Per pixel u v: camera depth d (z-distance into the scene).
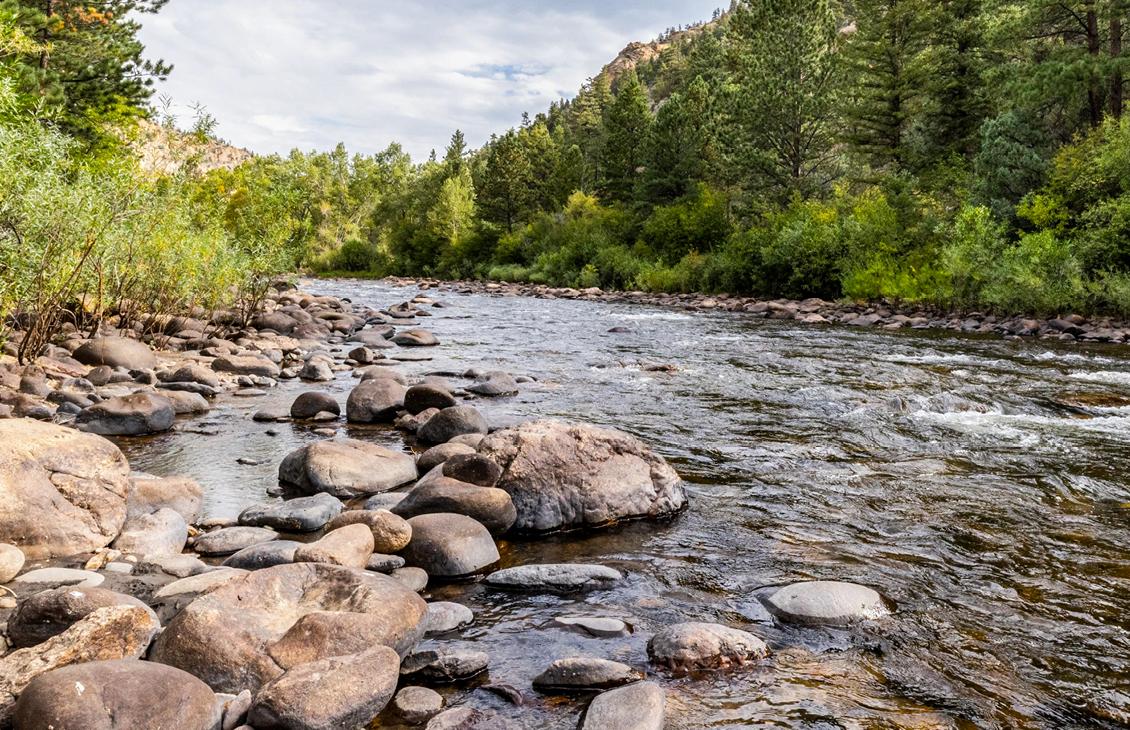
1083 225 24.56
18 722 2.81
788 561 5.23
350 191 104.50
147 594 4.41
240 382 11.97
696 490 6.89
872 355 16.20
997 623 4.29
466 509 5.66
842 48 42.03
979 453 8.12
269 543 5.01
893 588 4.77
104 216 12.10
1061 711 3.42
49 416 8.80
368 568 4.80
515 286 49.19
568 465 6.13
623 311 29.19
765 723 3.27
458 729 3.21
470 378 12.79
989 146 28.75
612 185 63.78
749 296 35.69
